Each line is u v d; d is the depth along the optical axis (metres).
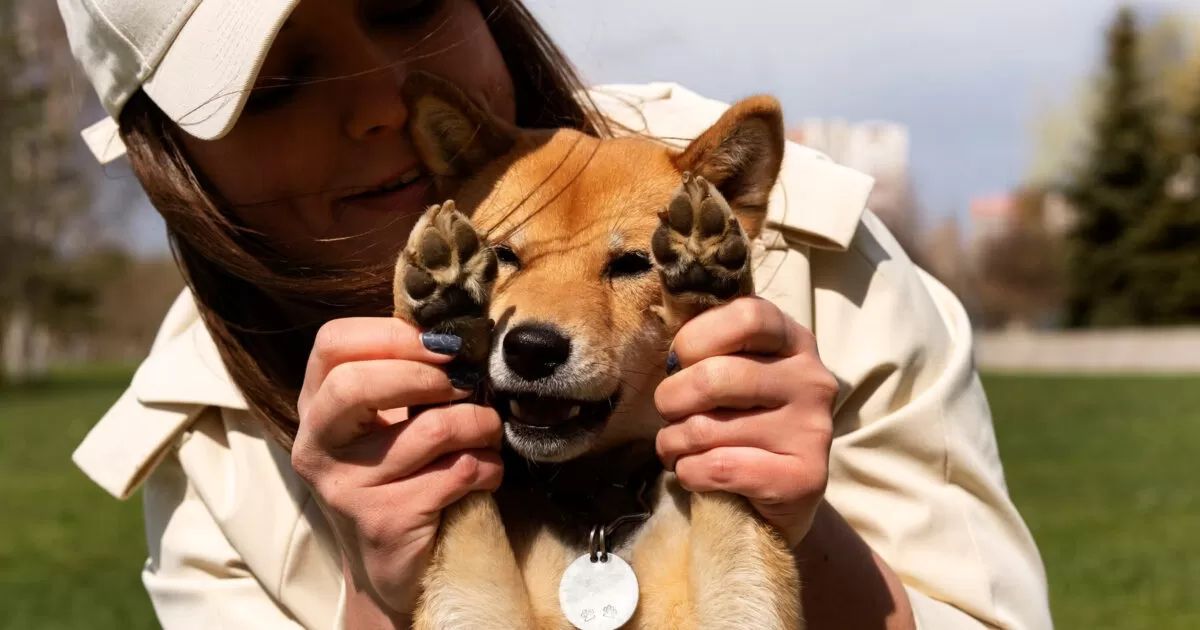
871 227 0.91
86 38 0.86
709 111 0.98
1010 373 8.68
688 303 0.73
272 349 0.89
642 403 0.83
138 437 0.91
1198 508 2.76
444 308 0.72
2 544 2.58
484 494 0.77
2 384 9.17
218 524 0.89
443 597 0.75
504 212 0.84
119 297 13.45
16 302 9.67
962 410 0.86
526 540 0.81
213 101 0.80
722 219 0.71
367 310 0.87
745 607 0.75
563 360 0.78
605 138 0.91
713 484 0.72
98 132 1.02
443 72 0.88
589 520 0.82
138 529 2.78
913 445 0.84
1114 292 11.41
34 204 9.12
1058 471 3.42
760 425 0.72
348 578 0.80
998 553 0.83
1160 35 11.80
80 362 14.70
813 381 0.73
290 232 0.88
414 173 0.87
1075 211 12.21
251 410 0.86
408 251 0.72
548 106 0.96
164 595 0.90
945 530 0.83
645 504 0.82
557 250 0.83
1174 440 4.11
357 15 0.83
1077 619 1.76
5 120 8.60
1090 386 6.68
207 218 0.85
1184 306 10.95
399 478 0.73
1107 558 2.20
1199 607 1.83
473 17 0.90
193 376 0.90
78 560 2.39
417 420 0.73
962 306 0.95
